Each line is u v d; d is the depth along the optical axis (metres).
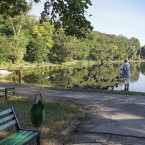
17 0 15.36
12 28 81.69
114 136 9.22
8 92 15.96
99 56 133.00
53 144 8.33
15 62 75.19
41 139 8.52
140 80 49.56
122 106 13.81
